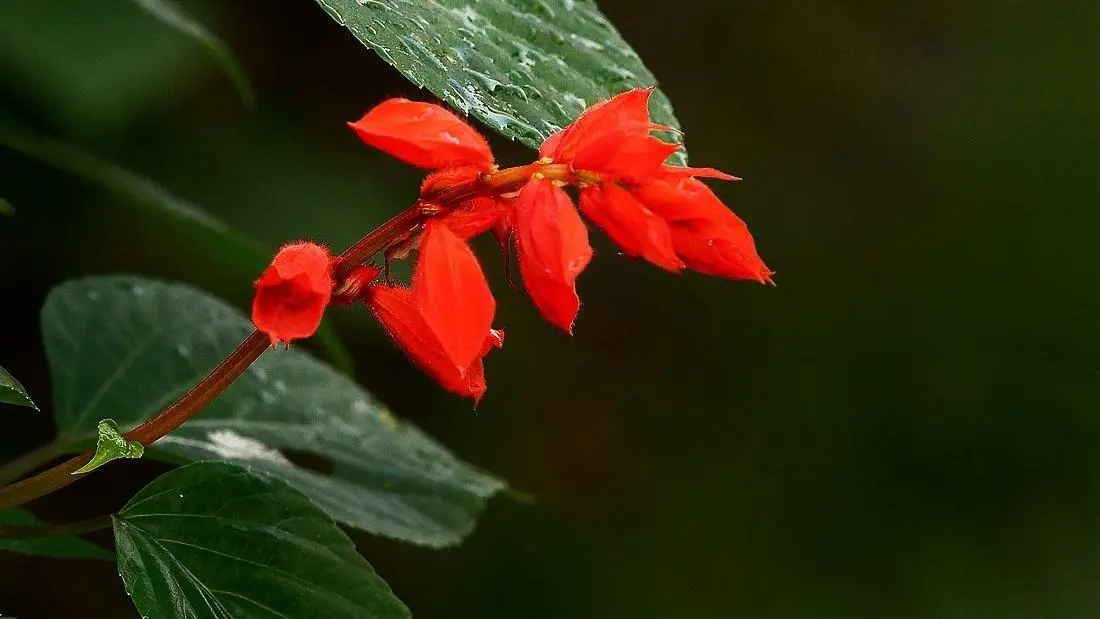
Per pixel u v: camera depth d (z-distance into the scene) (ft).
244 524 2.51
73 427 2.73
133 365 2.77
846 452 5.50
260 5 4.77
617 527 5.40
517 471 5.42
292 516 2.52
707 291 5.74
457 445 5.36
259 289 2.39
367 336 4.89
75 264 4.31
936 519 5.38
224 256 2.91
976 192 5.78
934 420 5.52
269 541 2.51
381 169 4.52
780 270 5.74
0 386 2.48
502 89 2.46
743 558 5.35
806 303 5.72
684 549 5.38
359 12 2.42
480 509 2.78
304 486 2.69
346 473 2.76
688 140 5.78
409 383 5.25
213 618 2.48
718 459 5.55
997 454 5.43
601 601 5.24
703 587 5.31
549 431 5.52
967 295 5.68
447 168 2.43
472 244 5.11
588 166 2.41
